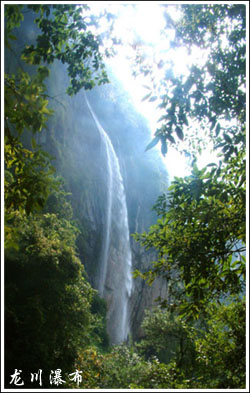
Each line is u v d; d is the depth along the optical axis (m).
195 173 4.68
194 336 10.53
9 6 4.25
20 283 9.78
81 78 6.83
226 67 4.89
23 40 20.08
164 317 14.72
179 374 7.85
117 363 10.91
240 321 6.18
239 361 5.92
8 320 8.73
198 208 4.79
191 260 4.75
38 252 10.31
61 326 9.88
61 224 15.80
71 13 5.99
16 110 3.58
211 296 5.56
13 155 4.14
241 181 4.25
